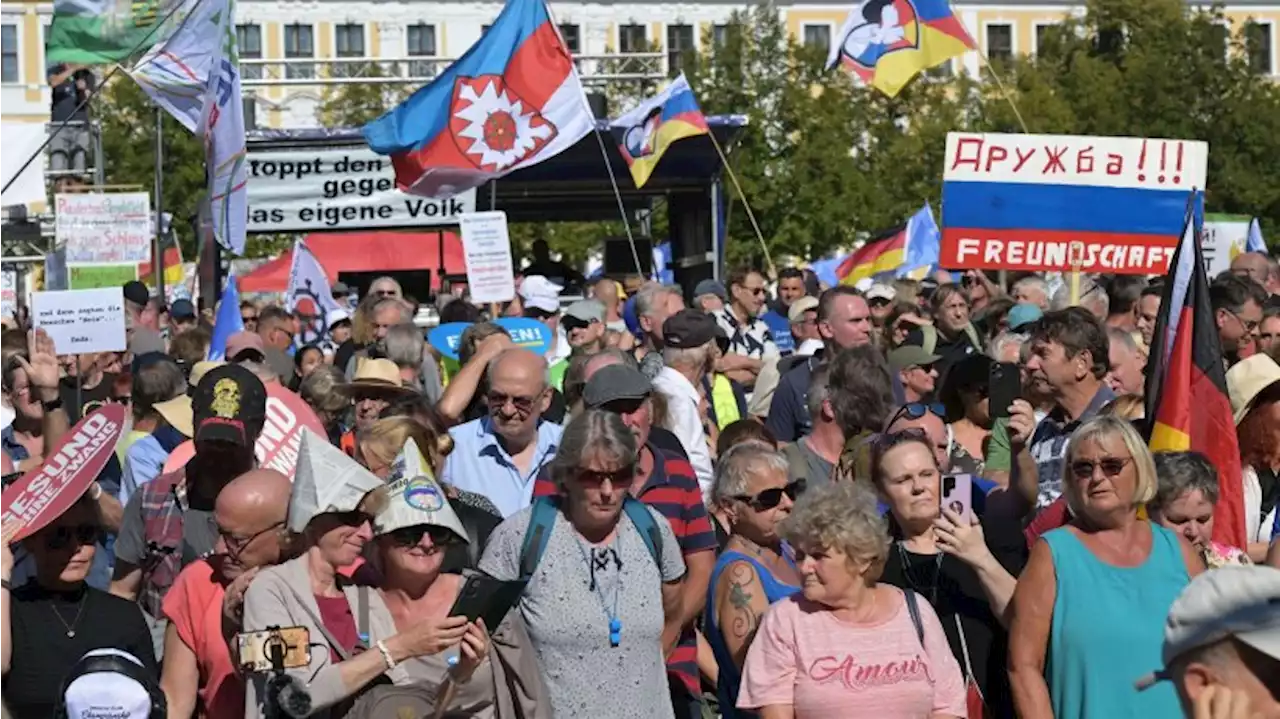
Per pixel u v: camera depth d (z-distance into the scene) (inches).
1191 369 454.3
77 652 391.5
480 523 446.3
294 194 1314.0
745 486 415.5
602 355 540.7
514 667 368.8
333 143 1314.0
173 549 439.8
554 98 965.8
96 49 967.6
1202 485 408.8
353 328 859.4
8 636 386.0
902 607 371.9
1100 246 755.4
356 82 1628.9
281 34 4101.9
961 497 390.0
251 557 377.1
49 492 390.6
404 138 965.2
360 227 1318.9
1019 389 486.6
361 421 554.3
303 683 346.3
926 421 450.3
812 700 364.5
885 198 2664.9
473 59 965.2
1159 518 411.2
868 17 1057.5
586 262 2743.6
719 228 1419.8
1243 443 484.7
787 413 606.5
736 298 900.6
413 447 363.3
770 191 2613.2
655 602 396.2
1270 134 2721.5
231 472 438.9
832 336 622.5
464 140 964.0
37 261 1696.6
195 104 958.4
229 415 439.2
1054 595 370.3
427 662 359.9
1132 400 475.5
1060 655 368.2
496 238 1002.7
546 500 400.8
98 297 698.8
